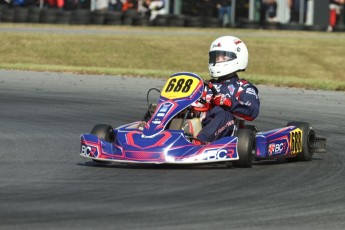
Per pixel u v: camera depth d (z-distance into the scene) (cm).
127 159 1795
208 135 1895
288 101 3628
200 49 6925
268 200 1485
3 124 2662
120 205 1394
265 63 6575
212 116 1975
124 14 8419
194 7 8744
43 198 1455
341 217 1347
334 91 4250
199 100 1964
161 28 8206
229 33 7950
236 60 2017
